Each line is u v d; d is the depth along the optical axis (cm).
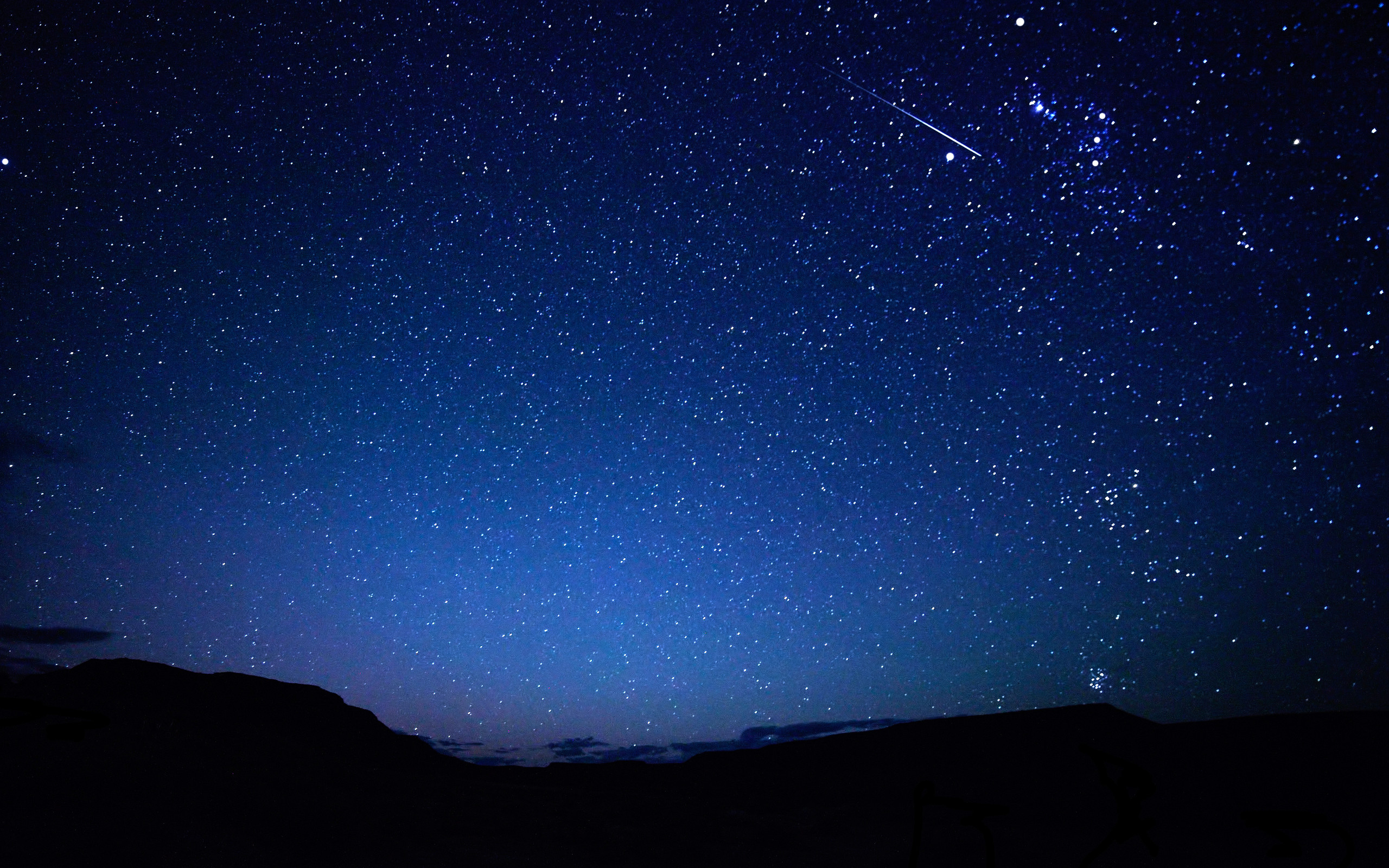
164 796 870
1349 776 1683
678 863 1017
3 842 705
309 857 846
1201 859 1162
